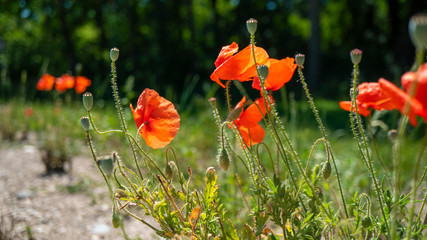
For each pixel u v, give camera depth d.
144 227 3.17
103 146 5.39
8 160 5.32
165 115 1.83
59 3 21.39
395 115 3.21
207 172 1.74
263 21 23.98
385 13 25.38
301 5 25.67
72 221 3.32
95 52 22.72
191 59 21.34
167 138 1.85
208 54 22.78
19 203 3.72
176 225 1.81
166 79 20.66
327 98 14.78
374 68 20.83
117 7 23.66
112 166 1.70
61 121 6.42
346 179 3.42
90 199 3.82
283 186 1.76
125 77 19.77
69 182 4.34
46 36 22.50
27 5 23.14
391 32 21.67
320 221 1.76
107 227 3.20
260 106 1.82
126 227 3.19
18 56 19.98
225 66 1.75
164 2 22.94
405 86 1.19
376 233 1.80
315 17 16.66
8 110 7.59
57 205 3.66
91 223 3.27
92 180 4.33
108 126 5.96
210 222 1.75
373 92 1.84
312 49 16.66
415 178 1.30
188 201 1.88
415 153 3.80
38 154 5.62
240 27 23.86
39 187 4.17
